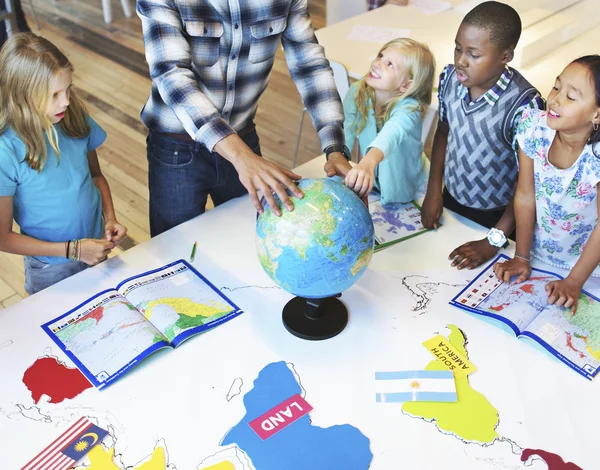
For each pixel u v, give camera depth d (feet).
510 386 4.20
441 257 5.31
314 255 3.96
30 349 4.47
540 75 8.29
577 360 4.36
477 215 6.31
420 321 4.69
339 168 5.16
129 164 11.10
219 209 5.86
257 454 3.80
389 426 3.96
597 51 8.89
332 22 12.79
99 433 3.92
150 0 4.84
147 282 5.01
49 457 3.80
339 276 4.07
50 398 4.14
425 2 10.64
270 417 4.01
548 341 4.47
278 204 4.15
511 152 5.73
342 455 3.79
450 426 3.95
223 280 5.05
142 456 3.80
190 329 4.56
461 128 5.80
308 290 4.15
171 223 6.26
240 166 4.45
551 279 5.06
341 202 4.09
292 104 12.98
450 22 9.93
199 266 5.19
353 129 6.64
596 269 5.05
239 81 5.57
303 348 4.49
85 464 3.77
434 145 6.25
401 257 5.30
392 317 4.72
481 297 4.89
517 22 5.14
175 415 4.02
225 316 4.71
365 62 8.74
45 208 5.45
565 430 3.92
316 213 4.01
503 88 5.40
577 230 5.03
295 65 5.77
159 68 4.91
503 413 4.02
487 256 5.27
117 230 5.52
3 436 3.92
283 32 5.64
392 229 5.62
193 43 5.10
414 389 4.17
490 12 5.09
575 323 4.63
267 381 4.24
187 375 4.29
